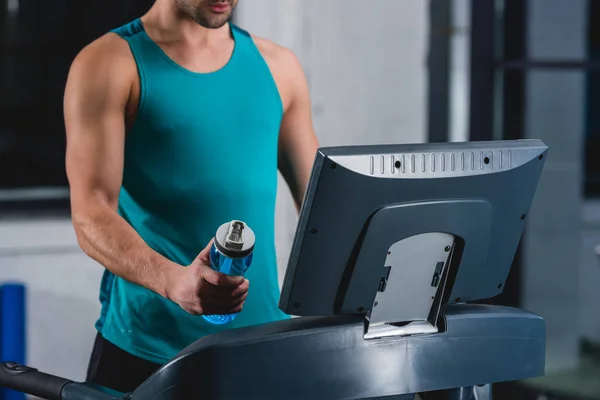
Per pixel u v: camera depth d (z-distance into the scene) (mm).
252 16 4270
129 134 1939
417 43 4520
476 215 1418
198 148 1946
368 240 1350
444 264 1439
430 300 1442
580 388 4422
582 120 5449
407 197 1354
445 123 4770
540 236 5531
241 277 1457
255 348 1320
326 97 4383
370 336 1401
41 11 14648
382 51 4461
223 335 1337
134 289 1977
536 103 5266
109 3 8984
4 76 14836
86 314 4660
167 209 1947
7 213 4609
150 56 1931
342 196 1308
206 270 1459
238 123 1989
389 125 4508
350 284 1370
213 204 1958
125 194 1980
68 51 14336
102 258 1746
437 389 1448
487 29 4930
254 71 2039
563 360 4945
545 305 5551
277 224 4273
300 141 2156
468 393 1563
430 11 4719
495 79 4996
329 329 1359
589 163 10375
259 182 2014
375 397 1433
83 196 1818
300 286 1354
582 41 5352
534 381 4516
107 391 1537
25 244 4547
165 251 1955
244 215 1990
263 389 1329
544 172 5496
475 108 4949
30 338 4582
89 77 1876
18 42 14695
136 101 1924
